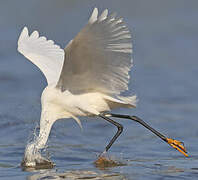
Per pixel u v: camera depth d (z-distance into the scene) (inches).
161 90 729.0
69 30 1068.5
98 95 402.6
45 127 414.0
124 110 638.5
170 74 816.3
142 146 486.6
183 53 936.3
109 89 396.2
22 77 780.6
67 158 436.5
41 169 396.8
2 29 1052.5
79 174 378.6
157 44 997.8
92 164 414.9
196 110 639.1
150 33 1071.0
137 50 959.0
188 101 679.1
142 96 700.0
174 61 893.8
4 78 770.8
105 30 339.3
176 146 418.3
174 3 1243.2
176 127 566.9
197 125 573.6
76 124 578.2
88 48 352.2
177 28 1103.6
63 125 565.6
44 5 1162.6
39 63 419.8
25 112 587.5
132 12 1190.3
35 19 1120.2
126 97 399.2
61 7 1164.5
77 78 387.9
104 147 484.7
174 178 368.2
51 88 406.6
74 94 402.9
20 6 1160.2
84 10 1173.7
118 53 354.9
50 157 438.3
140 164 413.1
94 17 330.0
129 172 385.4
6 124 550.9
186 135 532.4
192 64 875.4
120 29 339.6
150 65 871.1
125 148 478.6
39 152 435.2
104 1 1200.8
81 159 433.7
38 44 438.3
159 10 1210.0
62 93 403.2
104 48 353.7
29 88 724.0
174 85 753.6
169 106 658.8
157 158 435.8
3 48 929.5
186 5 1249.4
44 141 414.9
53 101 407.5
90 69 377.7
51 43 435.5
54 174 379.9
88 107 401.4
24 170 393.7
